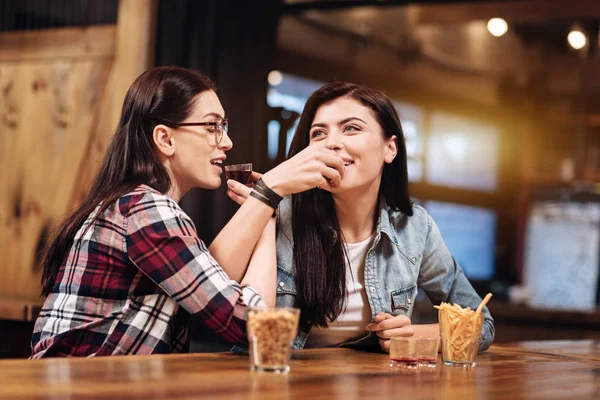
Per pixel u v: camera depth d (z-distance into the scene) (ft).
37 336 6.08
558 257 28.45
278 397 4.06
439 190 27.89
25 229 12.70
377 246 7.27
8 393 3.86
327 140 6.99
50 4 13.37
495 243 29.53
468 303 7.72
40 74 12.96
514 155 29.40
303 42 22.27
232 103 14.61
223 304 5.67
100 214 5.98
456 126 28.35
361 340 6.84
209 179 6.54
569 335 18.08
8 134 12.99
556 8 21.27
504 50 26.32
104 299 5.93
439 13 22.17
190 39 14.07
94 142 12.55
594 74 27.25
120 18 12.63
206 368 5.00
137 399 3.85
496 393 4.58
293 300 7.04
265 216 6.30
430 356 5.76
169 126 6.40
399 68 25.68
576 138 28.32
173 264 5.73
